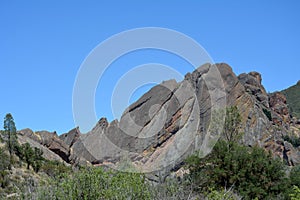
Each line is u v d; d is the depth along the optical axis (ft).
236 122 80.59
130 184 31.73
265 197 73.87
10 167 119.85
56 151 177.78
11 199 33.91
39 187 33.04
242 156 75.51
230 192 45.96
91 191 31.32
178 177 45.50
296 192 58.90
